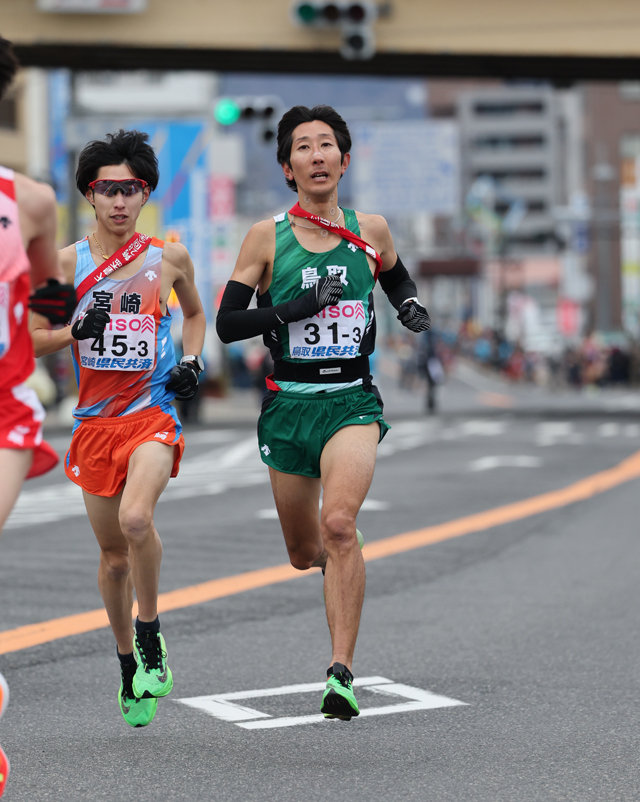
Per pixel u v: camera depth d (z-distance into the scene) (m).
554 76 113.38
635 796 17.27
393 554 39.38
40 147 165.00
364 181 178.50
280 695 22.75
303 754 19.22
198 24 99.38
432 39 101.56
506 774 18.22
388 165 178.38
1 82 14.65
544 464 69.62
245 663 25.14
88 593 32.56
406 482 60.69
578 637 27.56
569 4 102.19
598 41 102.44
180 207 139.75
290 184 21.56
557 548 40.53
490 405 158.25
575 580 34.72
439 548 40.59
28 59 104.19
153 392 20.52
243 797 17.20
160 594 32.53
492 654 25.97
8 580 34.53
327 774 18.20
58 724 20.94
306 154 20.88
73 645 26.67
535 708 21.89
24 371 15.40
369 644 26.92
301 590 33.19
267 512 50.19
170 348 20.84
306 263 20.95
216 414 134.75
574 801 17.03
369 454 20.44
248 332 20.58
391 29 101.31
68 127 107.31
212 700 22.41
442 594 32.72
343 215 21.39
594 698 22.53
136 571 19.62
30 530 45.25
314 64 107.44
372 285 21.39
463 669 24.70
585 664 25.11
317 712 21.61
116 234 20.56
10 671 24.50
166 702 22.30
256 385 160.50
